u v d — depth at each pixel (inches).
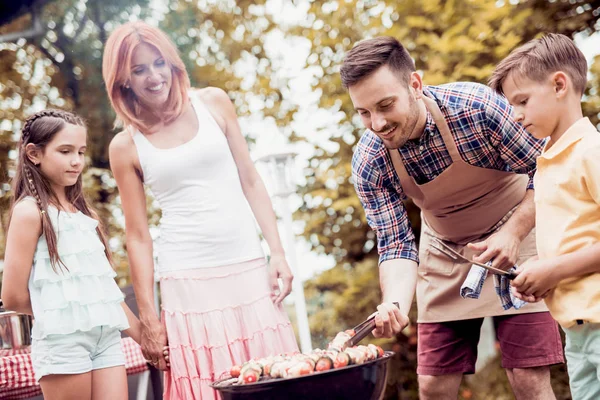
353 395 64.4
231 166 95.7
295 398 63.5
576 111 75.5
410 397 187.5
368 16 185.0
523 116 76.5
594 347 72.1
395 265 94.5
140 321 94.3
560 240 73.3
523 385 97.9
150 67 90.8
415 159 92.6
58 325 84.0
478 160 91.8
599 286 71.2
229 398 66.2
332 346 72.4
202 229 92.5
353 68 80.7
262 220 99.3
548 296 75.9
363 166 95.7
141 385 112.9
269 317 92.8
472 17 163.3
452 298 101.0
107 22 256.5
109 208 236.4
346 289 193.2
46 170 88.7
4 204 192.5
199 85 259.1
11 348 99.8
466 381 177.0
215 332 91.0
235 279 92.9
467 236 99.1
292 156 131.7
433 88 92.3
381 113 81.5
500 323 99.9
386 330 77.4
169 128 94.7
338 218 192.1
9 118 249.4
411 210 174.7
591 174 70.6
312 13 190.7
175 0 259.8
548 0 168.9
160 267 94.3
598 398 74.4
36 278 85.5
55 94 261.4
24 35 236.4
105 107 257.8
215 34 264.7
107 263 91.0
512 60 76.8
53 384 84.6
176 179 93.0
